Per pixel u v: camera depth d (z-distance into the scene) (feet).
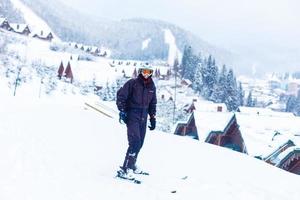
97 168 20.53
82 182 16.94
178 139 38.73
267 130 101.19
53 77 359.66
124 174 18.98
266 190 20.63
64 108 59.06
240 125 102.06
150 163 23.99
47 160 20.06
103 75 428.97
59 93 322.14
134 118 19.92
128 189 17.03
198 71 531.09
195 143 37.14
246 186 20.85
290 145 81.15
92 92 383.45
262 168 28.22
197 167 24.45
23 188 14.58
